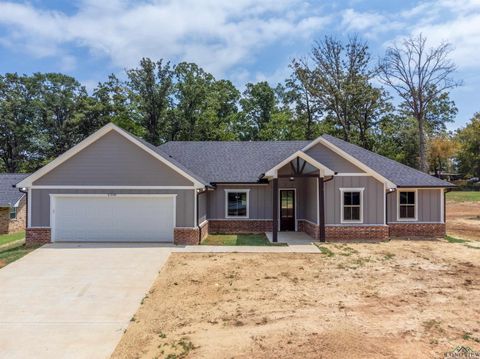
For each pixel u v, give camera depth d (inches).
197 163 868.0
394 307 327.0
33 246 626.2
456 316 303.3
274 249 601.9
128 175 654.5
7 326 303.3
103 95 1919.3
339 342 252.7
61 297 374.9
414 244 659.4
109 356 249.6
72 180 652.7
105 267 488.1
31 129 1967.3
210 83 1959.9
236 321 300.5
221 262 513.3
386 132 1764.3
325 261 517.3
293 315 309.7
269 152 915.4
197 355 241.0
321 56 1636.3
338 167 707.4
